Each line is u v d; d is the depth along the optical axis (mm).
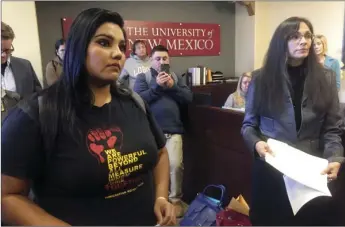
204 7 4363
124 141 806
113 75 760
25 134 685
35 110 711
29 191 741
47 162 725
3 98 1630
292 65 1222
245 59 4555
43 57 3451
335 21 3602
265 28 4445
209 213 1856
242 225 1599
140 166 832
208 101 2348
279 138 1250
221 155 2113
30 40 2953
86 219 760
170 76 2334
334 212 1271
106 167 754
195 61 4434
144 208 869
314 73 1182
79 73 742
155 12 4035
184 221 1902
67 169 719
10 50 1882
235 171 1995
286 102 1212
